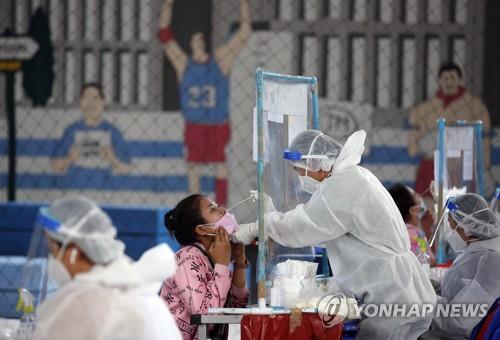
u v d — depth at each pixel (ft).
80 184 60.23
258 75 22.48
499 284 25.46
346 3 58.23
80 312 15.15
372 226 22.09
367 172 22.85
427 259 30.91
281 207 23.84
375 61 58.39
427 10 58.23
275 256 23.90
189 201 23.73
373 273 22.22
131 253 41.91
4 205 44.19
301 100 24.94
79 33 60.03
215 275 22.84
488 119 58.44
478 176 35.45
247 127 59.21
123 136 59.98
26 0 60.23
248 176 59.31
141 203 59.82
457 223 26.30
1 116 60.70
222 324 23.25
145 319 15.67
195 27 59.26
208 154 59.47
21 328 18.28
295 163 22.99
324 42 58.39
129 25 59.67
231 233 23.41
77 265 15.87
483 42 58.39
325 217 21.94
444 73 58.44
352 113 58.54
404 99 58.49
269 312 21.40
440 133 32.73
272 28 58.59
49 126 60.29
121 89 59.93
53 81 60.29
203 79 59.31
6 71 60.64
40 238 16.19
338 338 21.84
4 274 34.88
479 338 23.56
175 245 43.73
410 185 58.59
